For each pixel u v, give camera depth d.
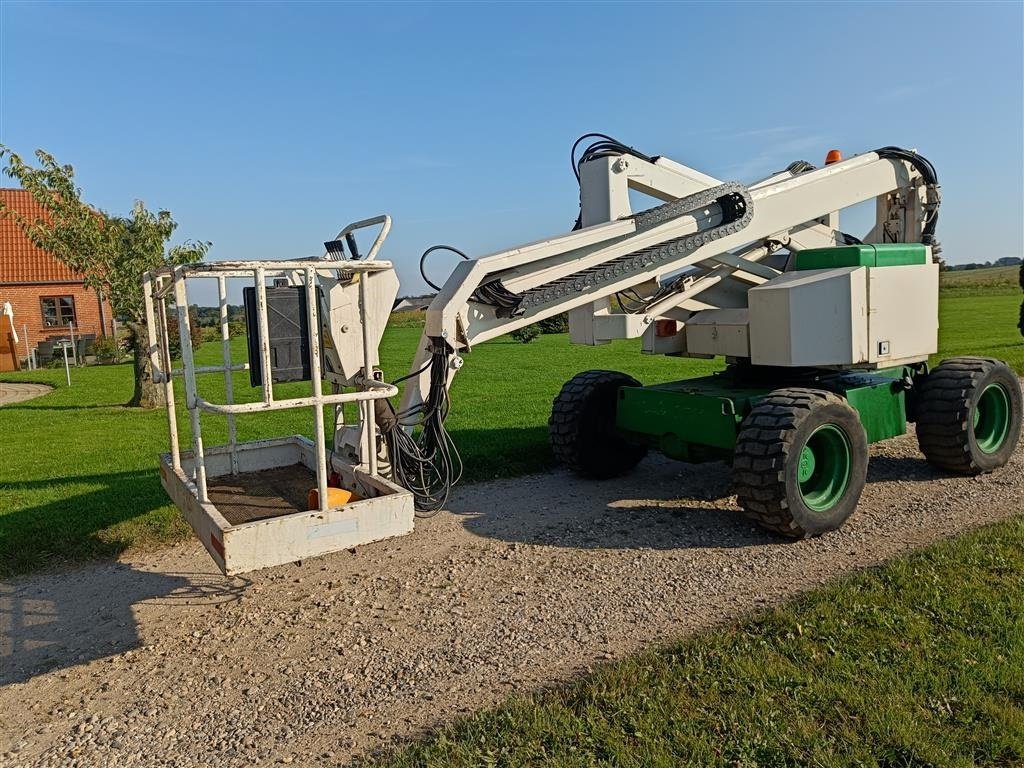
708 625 4.05
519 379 16.83
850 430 5.45
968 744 2.83
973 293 50.44
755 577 4.72
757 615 4.02
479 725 3.13
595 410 7.08
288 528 3.63
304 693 3.64
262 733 3.33
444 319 4.77
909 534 5.33
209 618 4.56
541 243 5.14
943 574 4.30
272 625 4.41
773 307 5.92
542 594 4.63
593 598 4.54
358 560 5.36
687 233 5.77
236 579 5.15
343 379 4.48
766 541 5.39
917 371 6.98
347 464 4.70
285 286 3.94
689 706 3.15
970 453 6.45
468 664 3.81
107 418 12.96
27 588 5.12
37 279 29.91
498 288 4.98
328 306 4.36
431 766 2.87
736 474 5.29
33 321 30.08
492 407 12.07
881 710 3.03
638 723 3.04
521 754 2.91
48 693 3.78
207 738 3.32
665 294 6.09
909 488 6.45
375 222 4.49
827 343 5.82
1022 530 4.93
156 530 6.01
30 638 4.39
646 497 6.63
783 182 6.36
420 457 4.77
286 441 5.67
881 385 6.38
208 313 37.75
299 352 3.84
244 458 5.50
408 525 3.98
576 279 5.29
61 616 4.68
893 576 4.32
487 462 7.75
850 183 6.69
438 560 5.30
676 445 6.20
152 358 4.87
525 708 3.23
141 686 3.80
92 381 20.98
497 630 4.18
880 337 5.98
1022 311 13.77
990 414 6.82
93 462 8.88
